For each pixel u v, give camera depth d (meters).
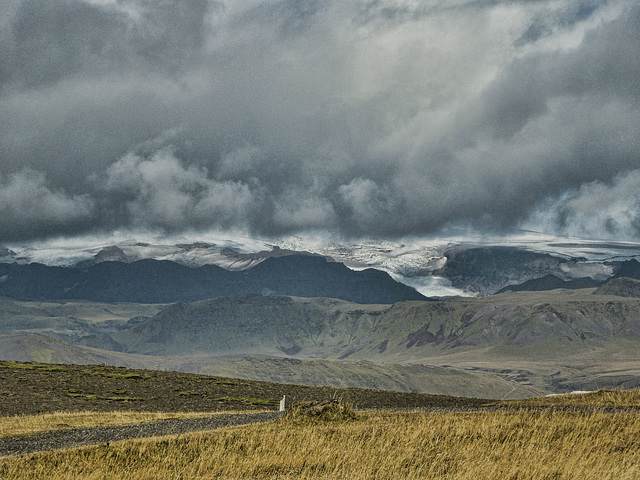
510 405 137.38
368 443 82.00
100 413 166.50
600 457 71.62
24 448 105.25
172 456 81.81
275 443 84.19
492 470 68.38
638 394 131.00
